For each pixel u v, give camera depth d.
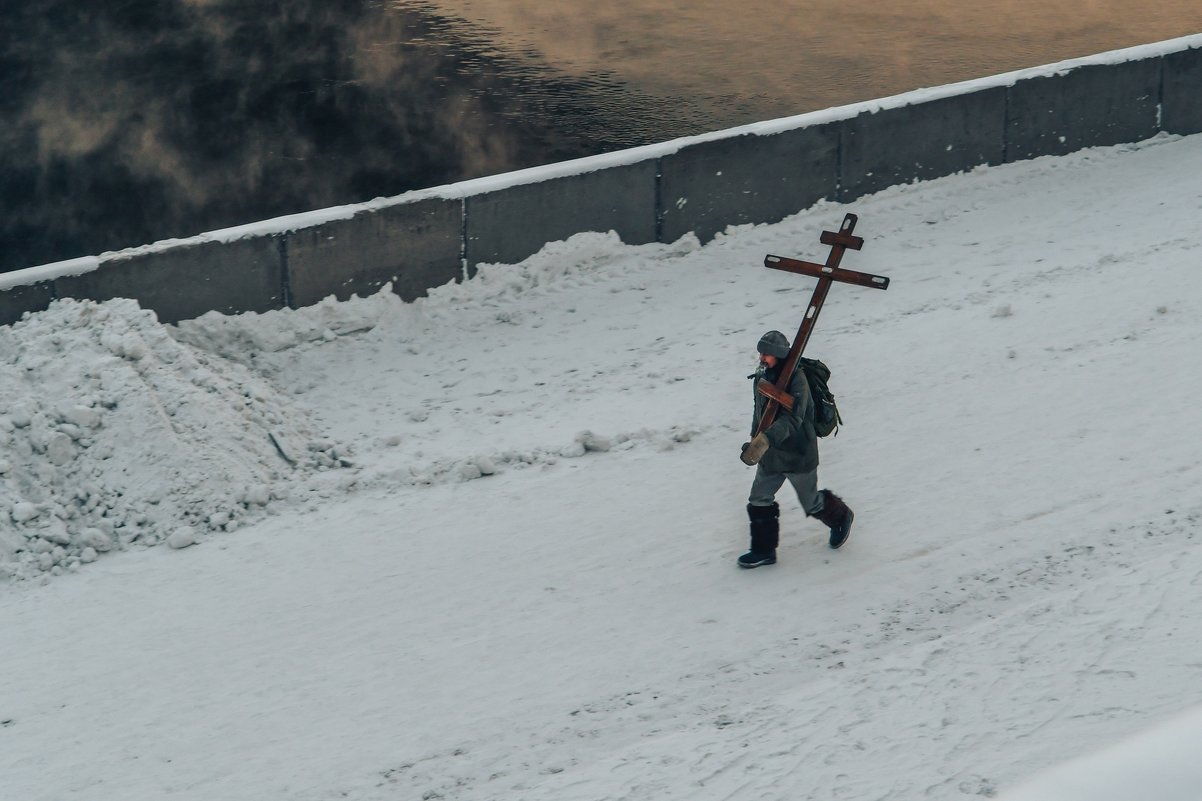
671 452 44.75
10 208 81.81
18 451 42.53
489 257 62.09
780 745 26.03
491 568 37.75
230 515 42.06
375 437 48.50
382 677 32.69
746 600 34.81
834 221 69.69
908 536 37.19
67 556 40.41
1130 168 75.12
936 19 127.56
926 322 54.66
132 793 28.84
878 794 22.62
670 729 28.98
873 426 44.91
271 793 28.45
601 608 35.12
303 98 101.38
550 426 48.09
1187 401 43.66
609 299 61.72
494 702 31.16
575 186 63.31
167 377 45.62
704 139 66.38
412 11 125.19
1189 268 57.00
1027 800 15.49
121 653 34.72
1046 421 43.62
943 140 73.19
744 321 57.66
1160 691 24.30
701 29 123.00
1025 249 63.56
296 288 57.38
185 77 105.38
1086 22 125.88
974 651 28.66
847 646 31.92
